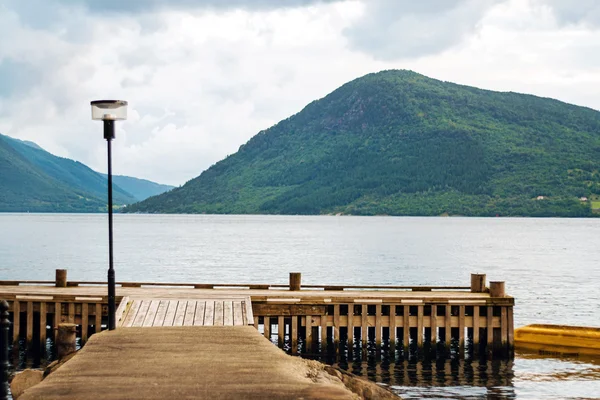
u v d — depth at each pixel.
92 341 22.56
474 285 35.62
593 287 64.75
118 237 153.62
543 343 35.16
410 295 33.94
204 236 159.25
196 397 16.69
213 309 28.77
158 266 82.56
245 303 29.94
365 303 32.03
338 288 36.25
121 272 75.44
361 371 31.27
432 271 78.81
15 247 117.94
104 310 31.34
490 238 157.38
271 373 18.77
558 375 31.20
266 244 127.69
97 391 17.06
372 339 37.94
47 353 32.94
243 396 16.81
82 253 104.19
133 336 23.45
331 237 154.50
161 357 20.39
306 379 18.55
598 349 34.31
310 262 88.75
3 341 16.94
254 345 22.06
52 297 31.59
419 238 153.75
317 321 31.77
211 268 79.94
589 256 105.94
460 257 101.25
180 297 31.36
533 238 159.50
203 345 22.03
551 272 79.81
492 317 32.56
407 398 27.98
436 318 32.47
